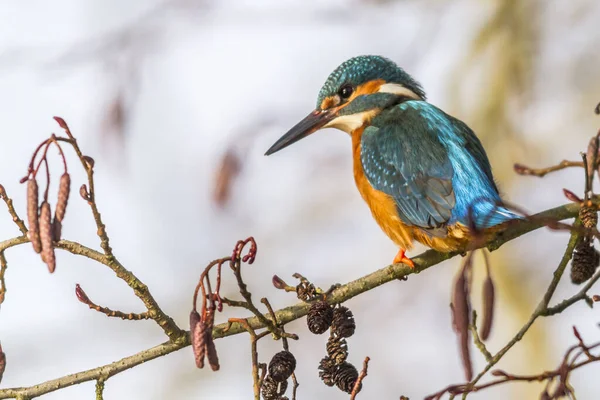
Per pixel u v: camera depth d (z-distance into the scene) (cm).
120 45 1244
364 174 1034
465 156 971
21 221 756
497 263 1477
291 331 1518
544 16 1470
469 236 920
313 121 1150
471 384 695
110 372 823
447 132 1004
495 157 1462
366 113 1123
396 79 1140
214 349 685
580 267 813
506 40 1454
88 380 823
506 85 1451
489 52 1459
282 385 759
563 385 678
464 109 1474
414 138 1006
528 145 1477
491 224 896
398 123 1038
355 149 1111
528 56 1454
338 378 769
